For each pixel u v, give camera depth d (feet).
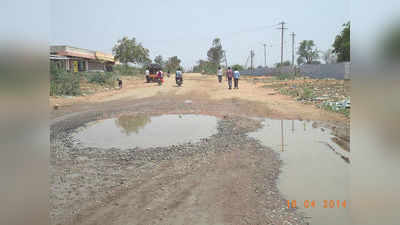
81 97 49.55
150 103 41.63
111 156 16.71
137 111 34.37
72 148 18.40
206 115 30.99
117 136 21.79
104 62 118.32
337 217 9.39
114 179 13.23
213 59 211.61
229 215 9.91
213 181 12.89
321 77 96.89
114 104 40.96
